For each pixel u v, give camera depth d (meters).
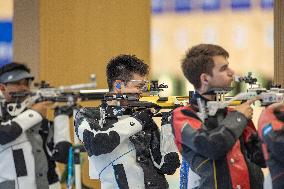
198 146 6.33
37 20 13.22
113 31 13.55
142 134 7.84
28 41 13.31
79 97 8.40
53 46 13.31
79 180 9.51
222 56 6.68
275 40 12.67
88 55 13.45
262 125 6.46
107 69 8.25
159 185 7.79
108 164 7.75
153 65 14.56
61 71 13.36
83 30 13.42
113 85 8.20
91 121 7.77
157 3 14.52
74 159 9.49
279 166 6.40
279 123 6.33
